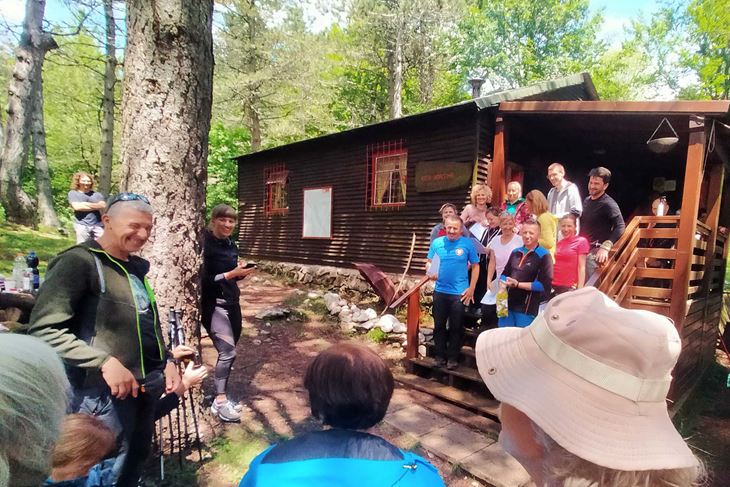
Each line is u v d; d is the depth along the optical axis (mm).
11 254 8328
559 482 807
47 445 750
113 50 14109
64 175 25734
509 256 4125
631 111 4762
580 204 4836
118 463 1921
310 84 17297
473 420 3871
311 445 982
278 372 4836
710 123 4551
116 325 1897
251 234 12812
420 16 18844
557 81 7871
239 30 16531
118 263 1955
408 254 8117
